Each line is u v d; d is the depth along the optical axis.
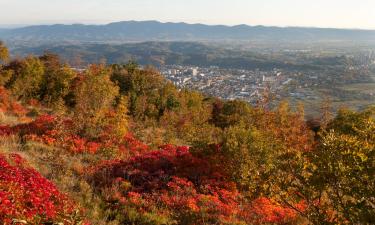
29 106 40.31
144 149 24.84
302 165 11.39
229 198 17.52
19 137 22.53
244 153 19.67
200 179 19.25
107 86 31.41
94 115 26.97
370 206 9.01
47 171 16.86
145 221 13.80
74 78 49.31
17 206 10.18
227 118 54.34
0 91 37.44
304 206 16.59
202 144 21.98
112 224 13.05
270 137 24.38
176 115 45.00
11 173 12.76
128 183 17.12
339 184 10.05
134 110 45.69
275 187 12.30
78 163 19.23
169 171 19.89
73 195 14.78
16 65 58.53
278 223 15.41
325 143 10.59
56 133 23.38
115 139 25.05
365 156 9.59
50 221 8.34
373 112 32.66
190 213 14.80
